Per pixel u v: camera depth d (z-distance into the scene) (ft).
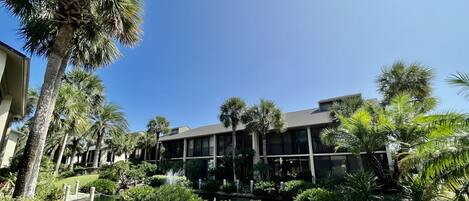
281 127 66.28
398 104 39.11
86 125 58.49
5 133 40.45
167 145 101.55
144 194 24.98
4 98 31.24
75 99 53.01
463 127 19.80
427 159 21.04
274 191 50.65
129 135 102.78
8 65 24.68
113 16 23.08
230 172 72.23
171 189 24.71
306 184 47.42
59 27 22.93
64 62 24.86
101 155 123.34
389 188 35.73
